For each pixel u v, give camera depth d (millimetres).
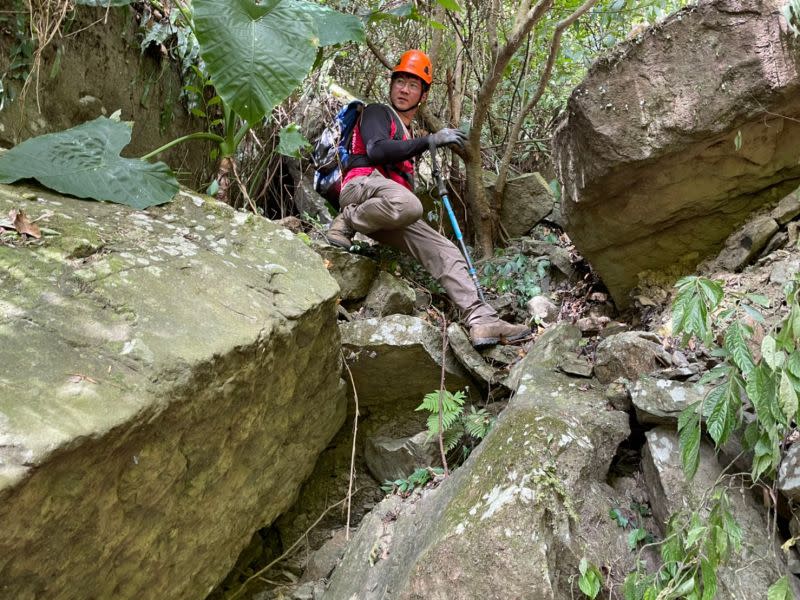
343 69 4559
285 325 2023
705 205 2809
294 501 2658
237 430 1967
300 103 3932
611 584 1837
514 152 4762
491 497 1910
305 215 3814
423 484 2592
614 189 2828
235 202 3682
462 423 2715
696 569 1629
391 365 2850
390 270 3443
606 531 1953
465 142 3221
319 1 3627
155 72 3338
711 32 2432
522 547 1741
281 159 3998
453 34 4203
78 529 1443
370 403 3016
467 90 4797
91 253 1888
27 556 1327
